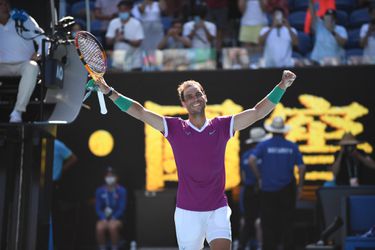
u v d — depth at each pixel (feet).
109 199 112.16
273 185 96.58
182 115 120.06
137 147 120.06
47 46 70.59
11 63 68.59
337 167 107.04
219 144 50.01
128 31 123.34
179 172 50.14
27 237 65.26
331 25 119.85
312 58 119.55
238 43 126.31
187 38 123.44
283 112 118.21
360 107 117.08
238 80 119.65
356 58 118.73
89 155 120.16
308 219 112.16
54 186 111.86
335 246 95.55
